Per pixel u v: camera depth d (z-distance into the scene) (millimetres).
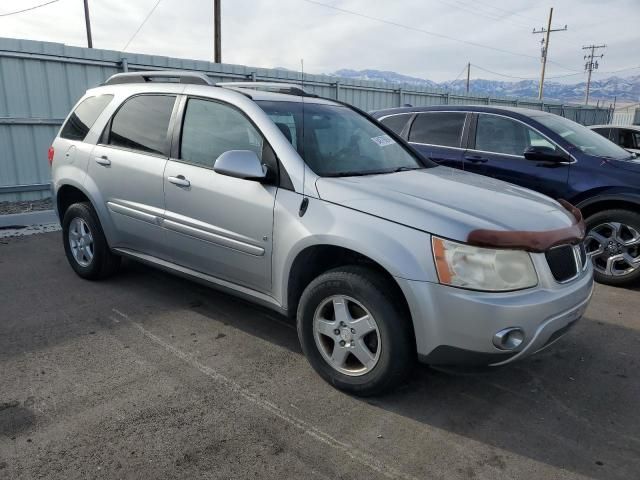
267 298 3400
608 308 4641
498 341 2566
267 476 2346
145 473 2334
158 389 3035
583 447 2645
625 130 9914
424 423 2805
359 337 2914
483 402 3041
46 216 7359
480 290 2578
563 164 5336
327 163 3389
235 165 3131
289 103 3807
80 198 4852
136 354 3455
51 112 8750
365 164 3625
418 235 2691
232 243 3457
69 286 4715
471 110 6148
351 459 2486
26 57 8305
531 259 2684
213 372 3254
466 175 3895
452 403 3016
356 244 2809
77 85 9039
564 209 3299
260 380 3178
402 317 2783
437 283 2613
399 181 3320
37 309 4172
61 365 3277
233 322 4012
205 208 3576
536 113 6004
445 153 6137
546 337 2707
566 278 2879
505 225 2713
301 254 3100
